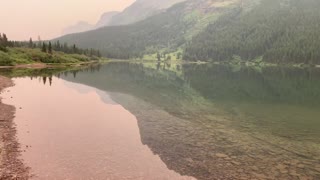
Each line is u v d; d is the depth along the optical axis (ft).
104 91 198.39
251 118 116.98
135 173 62.95
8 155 72.43
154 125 104.68
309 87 233.35
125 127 101.76
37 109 132.57
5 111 126.00
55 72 375.25
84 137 88.94
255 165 67.51
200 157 72.64
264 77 346.74
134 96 175.94
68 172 62.85
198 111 130.93
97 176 61.21
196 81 280.10
